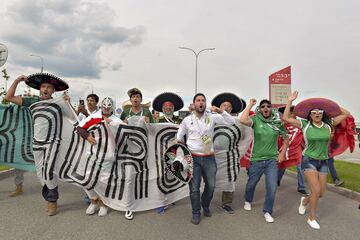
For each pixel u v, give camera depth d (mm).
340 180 7371
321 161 4754
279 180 7672
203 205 5078
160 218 4938
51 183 4902
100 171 5023
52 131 5141
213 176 4848
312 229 4543
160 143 5547
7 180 7387
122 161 5156
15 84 5102
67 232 4203
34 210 5113
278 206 5766
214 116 5000
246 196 5457
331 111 4840
